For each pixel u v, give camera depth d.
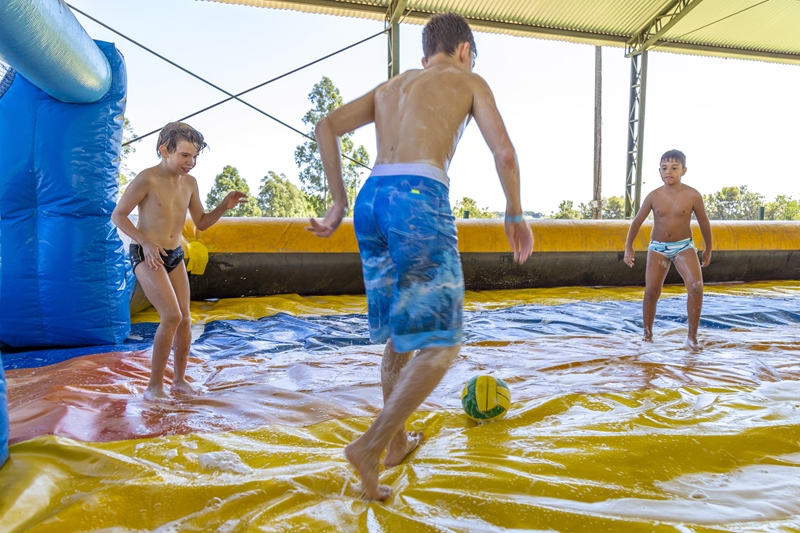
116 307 4.75
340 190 2.23
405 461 2.21
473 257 8.34
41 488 1.87
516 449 2.25
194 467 2.11
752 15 13.41
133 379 3.56
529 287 8.66
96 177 4.58
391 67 12.12
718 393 3.10
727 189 45.72
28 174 4.50
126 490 1.84
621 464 2.08
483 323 5.71
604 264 8.81
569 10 13.09
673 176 4.49
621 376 3.51
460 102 2.06
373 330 2.07
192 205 3.40
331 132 2.20
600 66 22.39
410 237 1.90
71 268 4.52
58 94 4.28
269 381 3.51
